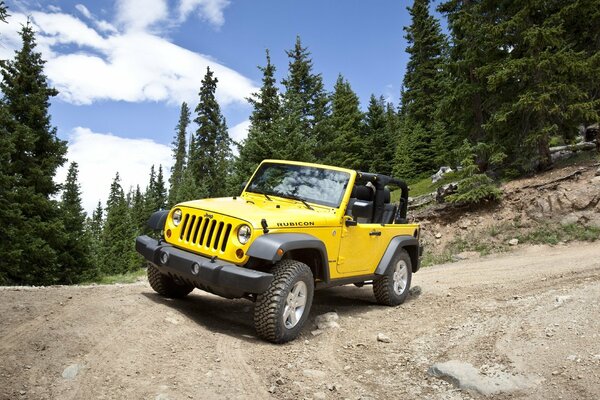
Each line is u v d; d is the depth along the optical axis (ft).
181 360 13.06
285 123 70.64
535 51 51.03
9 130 61.41
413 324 19.52
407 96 116.16
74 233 66.54
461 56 62.80
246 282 14.89
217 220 16.58
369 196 22.56
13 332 13.47
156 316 16.49
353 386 12.64
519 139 55.01
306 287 16.89
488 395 11.80
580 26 59.11
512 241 46.70
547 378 12.38
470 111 64.18
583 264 32.68
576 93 49.83
